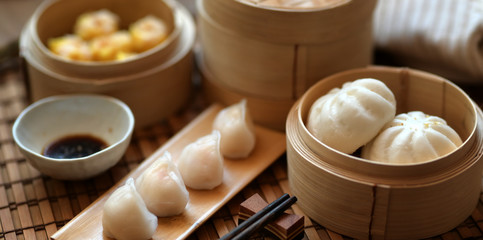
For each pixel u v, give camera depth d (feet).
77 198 2.29
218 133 2.26
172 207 2.11
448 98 2.23
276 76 2.37
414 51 2.63
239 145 2.31
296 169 2.13
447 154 1.99
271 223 2.08
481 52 2.56
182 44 2.59
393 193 1.97
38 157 2.18
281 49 2.31
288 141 2.15
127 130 2.32
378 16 2.71
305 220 2.19
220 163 2.21
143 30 2.66
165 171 2.13
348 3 2.27
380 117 2.07
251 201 2.11
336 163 2.02
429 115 2.30
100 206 2.18
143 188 2.13
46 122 2.38
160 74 2.48
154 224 2.06
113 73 2.43
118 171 2.39
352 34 2.35
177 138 2.42
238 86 2.46
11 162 2.41
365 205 2.02
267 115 2.46
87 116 2.42
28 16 2.94
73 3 2.73
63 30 2.77
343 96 2.09
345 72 2.27
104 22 2.72
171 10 2.67
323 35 2.29
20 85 2.76
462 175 1.99
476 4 2.56
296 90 2.40
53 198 2.28
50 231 2.19
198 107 2.67
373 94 2.08
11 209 2.25
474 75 2.57
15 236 2.17
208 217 2.14
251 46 2.34
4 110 2.64
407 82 2.29
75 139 2.40
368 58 2.53
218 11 2.36
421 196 1.98
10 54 2.79
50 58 2.44
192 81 2.73
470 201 2.11
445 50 2.54
